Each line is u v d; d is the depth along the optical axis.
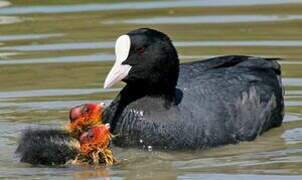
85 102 16.80
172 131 15.20
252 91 16.09
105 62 18.39
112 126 15.47
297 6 21.20
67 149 14.50
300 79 17.64
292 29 19.81
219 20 20.36
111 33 19.64
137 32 15.41
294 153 14.93
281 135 15.91
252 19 20.44
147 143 15.23
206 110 15.45
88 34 19.69
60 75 17.88
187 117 15.30
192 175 14.09
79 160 14.48
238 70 16.47
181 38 19.36
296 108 16.81
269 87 16.39
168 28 19.88
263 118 15.98
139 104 15.41
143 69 15.30
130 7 21.17
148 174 14.20
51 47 19.11
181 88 15.77
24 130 15.12
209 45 19.00
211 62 16.56
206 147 15.26
